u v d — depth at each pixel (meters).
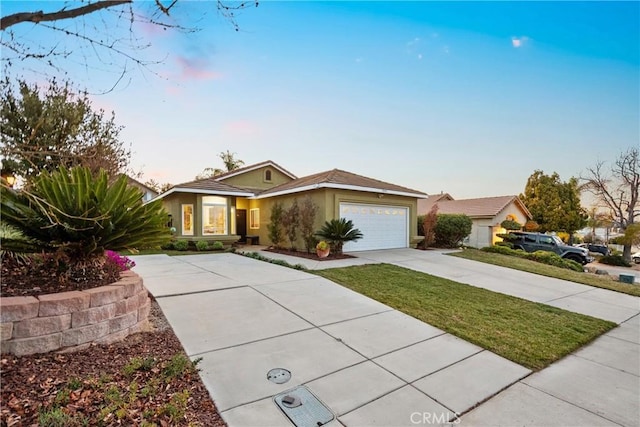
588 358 3.97
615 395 3.07
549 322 5.16
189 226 13.56
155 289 5.77
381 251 12.45
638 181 22.92
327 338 4.05
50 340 2.91
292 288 6.25
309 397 2.76
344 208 11.90
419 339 4.17
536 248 15.41
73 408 2.24
